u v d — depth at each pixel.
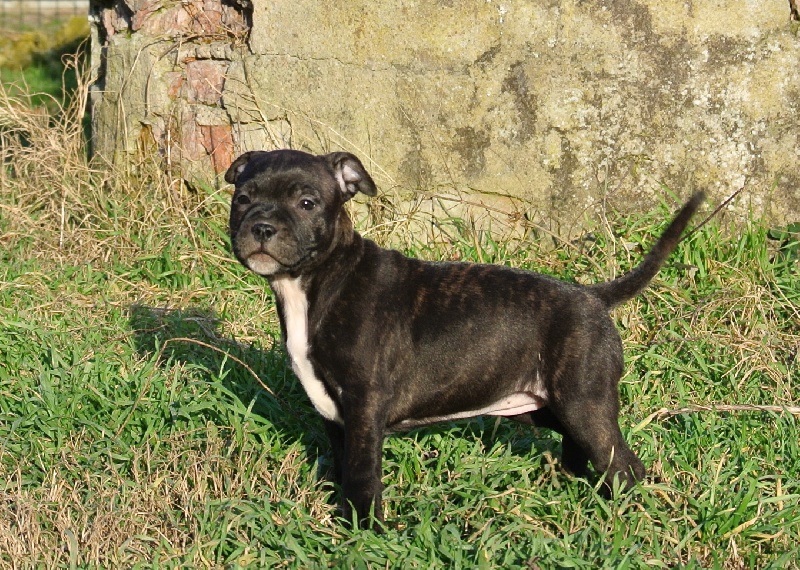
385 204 2.25
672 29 2.17
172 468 1.76
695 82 2.18
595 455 1.71
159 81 2.35
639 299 2.07
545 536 1.66
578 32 2.19
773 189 2.19
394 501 1.74
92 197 2.34
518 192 2.23
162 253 2.21
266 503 1.69
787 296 2.08
